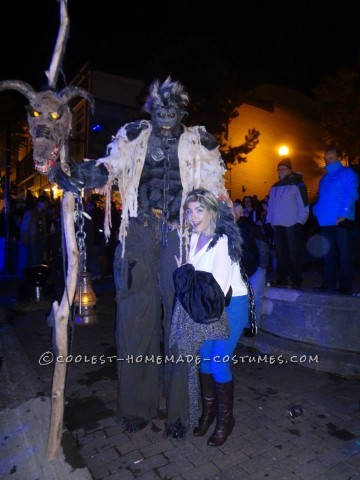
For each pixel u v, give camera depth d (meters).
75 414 3.32
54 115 2.33
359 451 2.78
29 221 9.47
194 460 2.69
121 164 2.84
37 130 2.31
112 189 3.25
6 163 12.02
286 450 2.79
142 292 2.96
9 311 6.63
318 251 9.66
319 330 4.48
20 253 10.97
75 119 21.02
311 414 3.29
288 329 4.77
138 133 2.89
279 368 4.25
